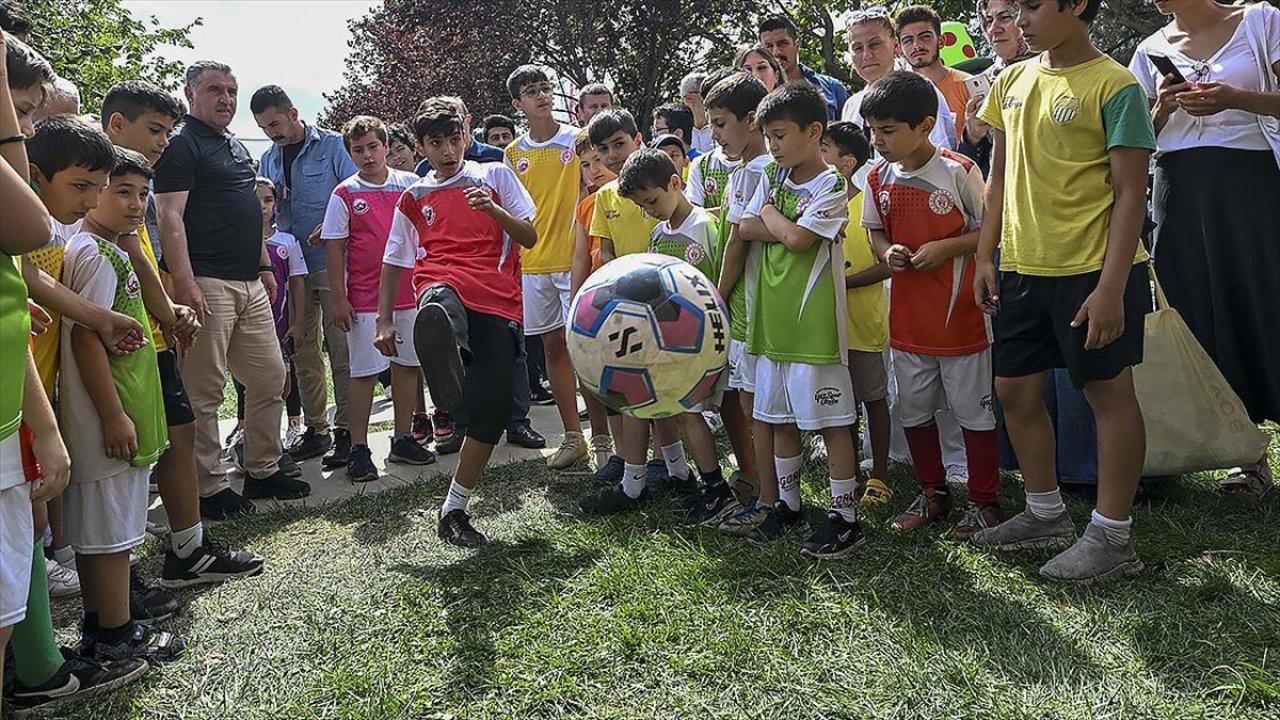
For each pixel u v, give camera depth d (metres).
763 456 3.52
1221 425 3.25
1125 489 2.80
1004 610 2.68
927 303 3.33
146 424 2.68
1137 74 3.62
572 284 4.42
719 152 4.09
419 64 22.59
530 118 5.24
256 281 4.33
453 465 4.94
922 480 3.52
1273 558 2.84
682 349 3.01
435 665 2.62
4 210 1.56
